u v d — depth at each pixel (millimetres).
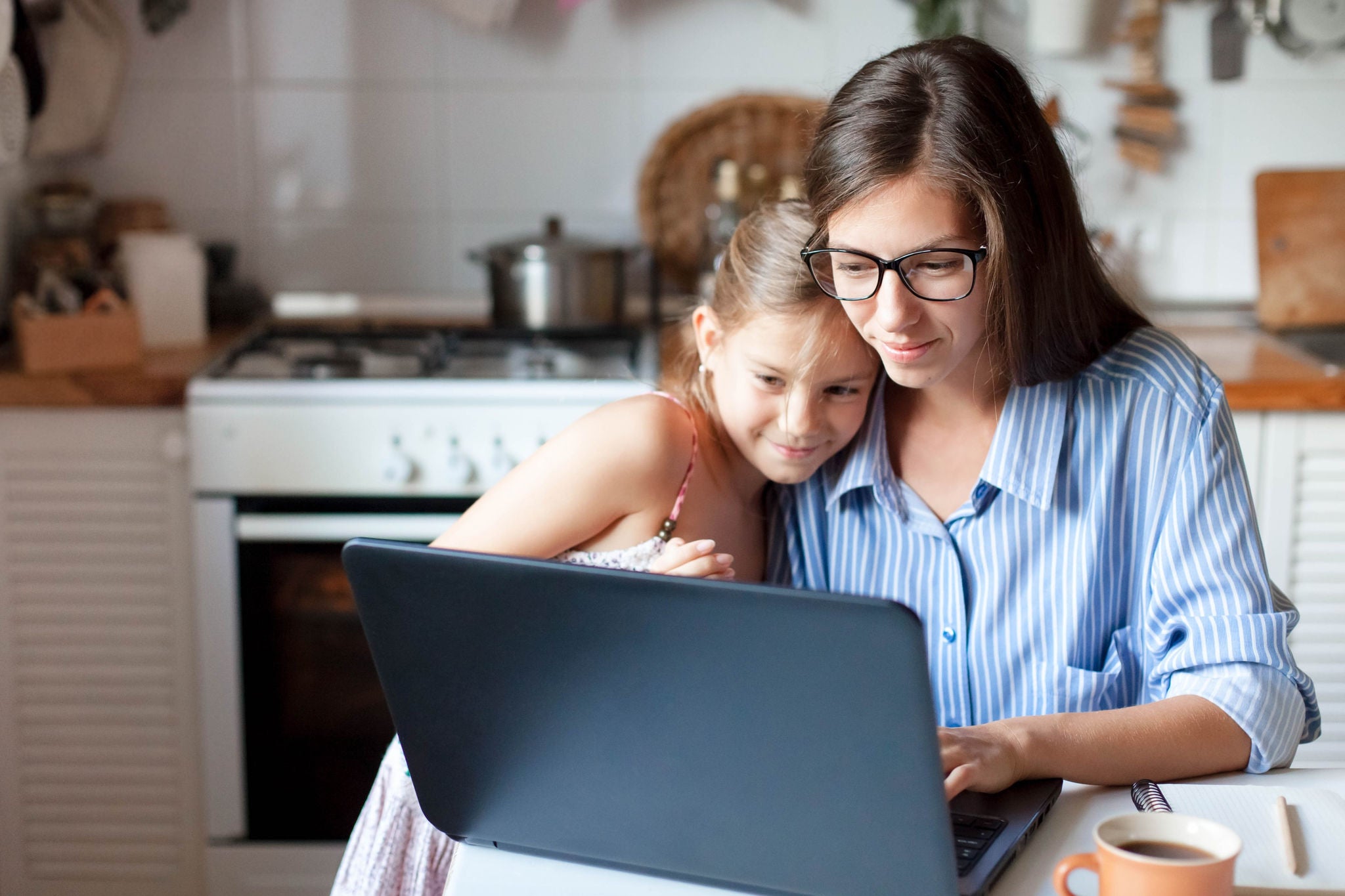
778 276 1146
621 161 2771
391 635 907
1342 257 2576
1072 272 1135
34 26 2486
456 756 941
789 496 1324
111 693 2314
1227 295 2789
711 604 804
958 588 1217
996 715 1221
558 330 2545
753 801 860
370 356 2381
